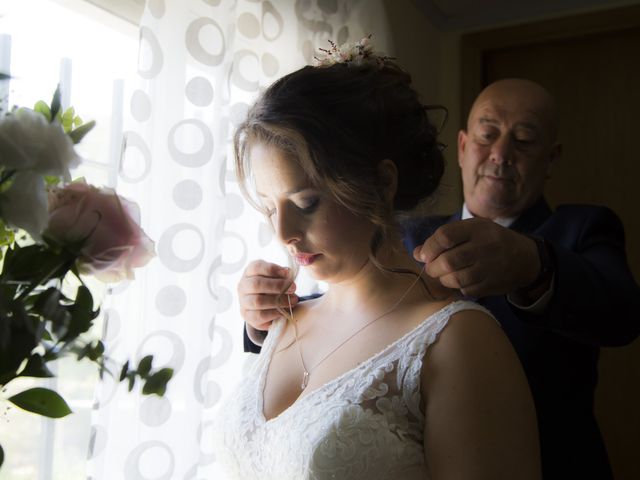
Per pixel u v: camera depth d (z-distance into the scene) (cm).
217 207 136
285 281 117
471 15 274
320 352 106
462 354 86
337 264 99
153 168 129
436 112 275
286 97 94
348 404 89
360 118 94
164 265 127
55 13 131
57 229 61
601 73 258
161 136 130
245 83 158
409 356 90
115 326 116
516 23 269
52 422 128
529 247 98
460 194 273
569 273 103
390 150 98
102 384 114
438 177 108
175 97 131
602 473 133
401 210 103
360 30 198
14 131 58
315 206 95
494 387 83
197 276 134
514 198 162
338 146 91
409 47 248
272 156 94
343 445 86
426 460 87
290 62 174
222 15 141
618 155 253
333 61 108
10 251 64
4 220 60
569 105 263
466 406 82
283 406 104
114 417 120
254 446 100
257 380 111
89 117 137
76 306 62
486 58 280
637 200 249
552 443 133
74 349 62
